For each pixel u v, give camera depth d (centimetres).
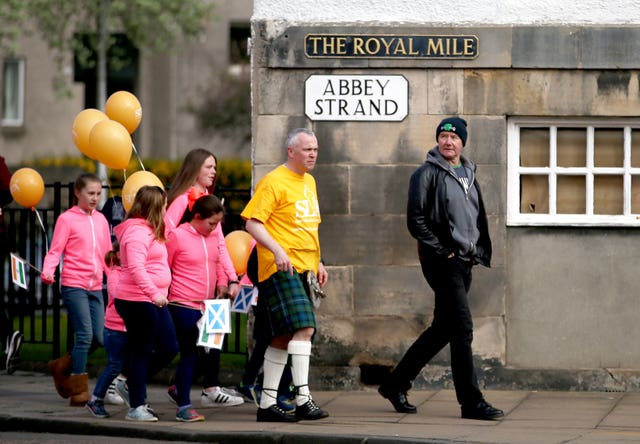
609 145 2472
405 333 2445
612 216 2464
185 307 2161
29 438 2042
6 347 2752
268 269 2070
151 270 2097
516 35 2422
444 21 2431
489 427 2016
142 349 2103
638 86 2420
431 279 2111
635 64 2414
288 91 2444
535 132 2473
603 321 2442
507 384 2436
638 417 2122
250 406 2302
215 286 2211
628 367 2442
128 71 7812
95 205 2334
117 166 2392
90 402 2172
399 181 2442
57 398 2400
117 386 2270
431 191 2097
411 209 2094
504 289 2442
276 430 1991
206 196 2180
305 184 2103
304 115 2444
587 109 2427
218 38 7819
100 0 6019
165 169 6056
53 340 2803
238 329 2673
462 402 2103
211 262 2189
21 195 2591
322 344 2453
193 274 2169
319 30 2436
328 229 2445
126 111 2473
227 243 2342
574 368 2441
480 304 2441
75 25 6175
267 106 2445
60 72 6494
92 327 2333
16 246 3550
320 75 2442
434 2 2434
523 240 2452
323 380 2455
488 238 2133
